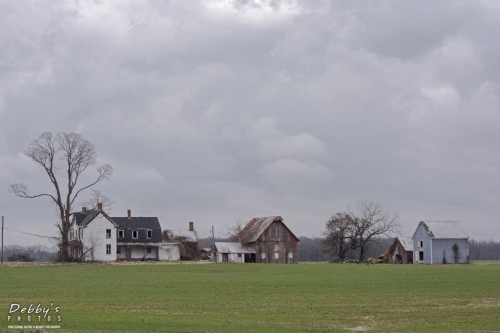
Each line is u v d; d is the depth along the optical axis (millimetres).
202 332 37344
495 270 96312
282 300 54094
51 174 123562
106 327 38938
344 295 57969
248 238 146625
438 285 67750
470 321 42281
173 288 65312
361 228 149625
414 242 144250
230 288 65062
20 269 102625
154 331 37531
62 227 125750
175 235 156250
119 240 146875
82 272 93938
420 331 38469
